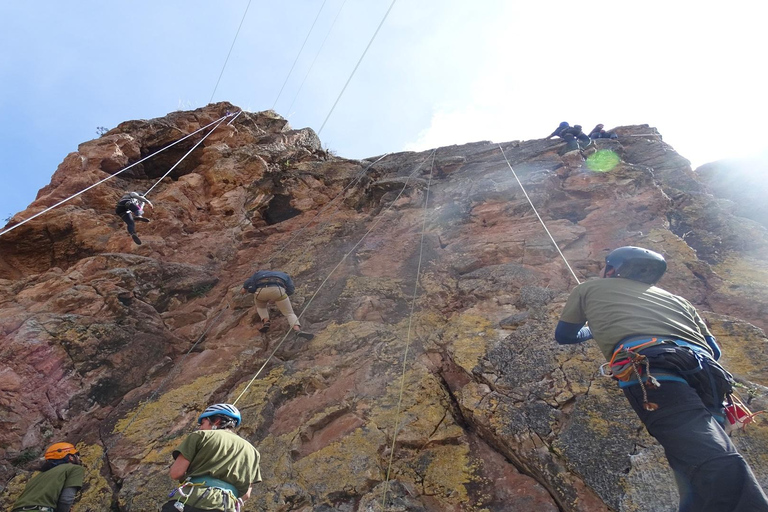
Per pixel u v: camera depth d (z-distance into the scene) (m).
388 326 6.28
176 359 6.85
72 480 4.38
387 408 4.94
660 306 3.02
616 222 6.99
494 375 4.85
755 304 5.36
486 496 3.96
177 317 7.59
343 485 4.25
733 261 6.24
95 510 4.54
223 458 3.48
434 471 4.25
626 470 3.64
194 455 3.48
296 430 4.93
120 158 11.77
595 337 3.09
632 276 3.30
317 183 11.12
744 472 2.35
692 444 2.47
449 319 6.05
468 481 4.11
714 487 2.34
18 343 6.25
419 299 6.66
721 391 2.72
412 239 8.02
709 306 5.50
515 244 6.99
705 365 2.71
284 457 4.62
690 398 2.61
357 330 6.18
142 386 6.38
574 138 9.88
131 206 8.46
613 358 2.89
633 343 2.83
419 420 4.70
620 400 4.14
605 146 9.80
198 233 10.02
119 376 6.42
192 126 13.73
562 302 5.56
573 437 3.98
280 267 8.37
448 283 6.71
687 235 6.92
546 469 3.86
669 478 3.50
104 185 10.77
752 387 3.98
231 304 7.53
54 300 7.16
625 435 3.86
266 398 5.36
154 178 12.88
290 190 10.91
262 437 4.98
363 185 10.62
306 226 9.64
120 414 5.83
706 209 7.32
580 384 4.41
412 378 5.21
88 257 8.71
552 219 7.48
